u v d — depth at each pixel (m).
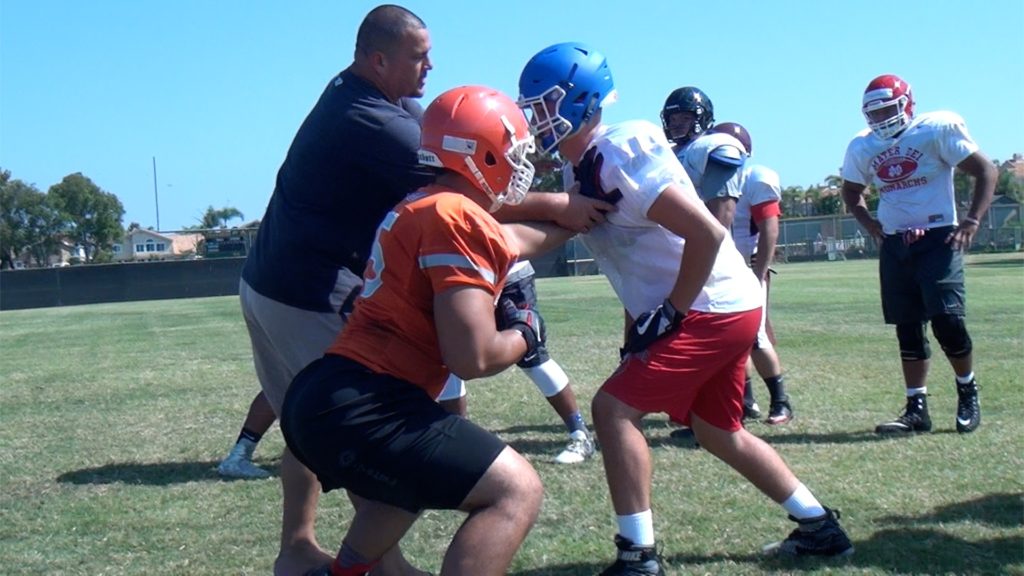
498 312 3.14
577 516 4.77
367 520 3.20
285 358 3.98
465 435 2.97
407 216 3.02
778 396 6.75
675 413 3.77
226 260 35.75
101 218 60.00
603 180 3.72
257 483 5.67
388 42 3.77
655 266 3.84
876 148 6.46
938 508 4.65
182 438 7.05
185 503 5.29
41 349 14.59
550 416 7.34
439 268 2.94
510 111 3.19
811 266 35.94
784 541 4.12
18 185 58.03
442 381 3.14
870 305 15.96
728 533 4.42
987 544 4.15
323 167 3.79
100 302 34.78
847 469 5.43
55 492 5.61
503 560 2.91
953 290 6.20
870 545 4.18
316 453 3.00
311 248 3.84
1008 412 6.84
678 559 4.11
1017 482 5.05
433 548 4.40
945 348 6.26
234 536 4.70
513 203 3.30
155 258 63.03
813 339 11.35
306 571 3.74
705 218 3.60
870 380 8.43
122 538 4.72
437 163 3.18
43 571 4.29
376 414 2.96
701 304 3.73
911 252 6.25
